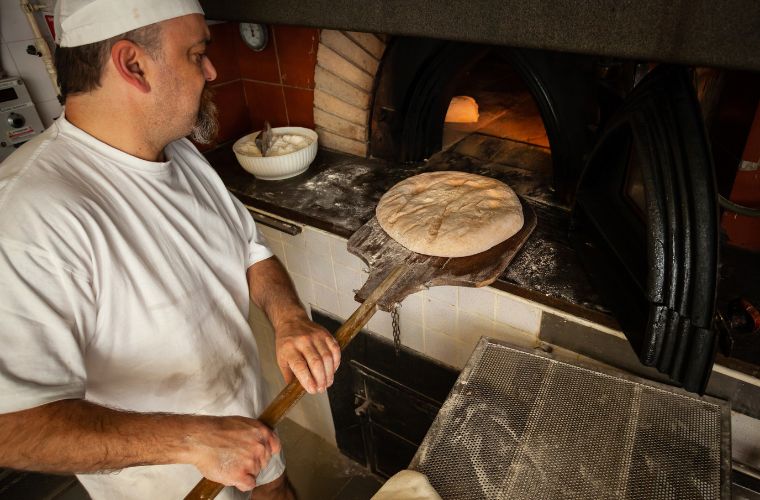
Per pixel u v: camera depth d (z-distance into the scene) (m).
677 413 0.93
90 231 0.83
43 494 1.77
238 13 1.41
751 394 1.05
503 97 2.26
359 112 1.81
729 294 1.15
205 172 1.15
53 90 1.84
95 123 0.88
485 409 0.96
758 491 1.18
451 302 1.43
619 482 0.82
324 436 2.32
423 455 0.89
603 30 0.87
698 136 0.86
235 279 1.13
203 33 0.91
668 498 0.80
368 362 1.81
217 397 1.11
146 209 0.94
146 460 0.79
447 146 1.90
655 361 0.97
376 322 1.67
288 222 1.63
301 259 1.74
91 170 0.88
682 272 0.88
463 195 1.43
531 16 0.93
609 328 1.14
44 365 0.75
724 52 0.77
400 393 1.79
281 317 1.13
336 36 1.72
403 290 1.14
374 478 2.17
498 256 1.24
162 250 0.95
